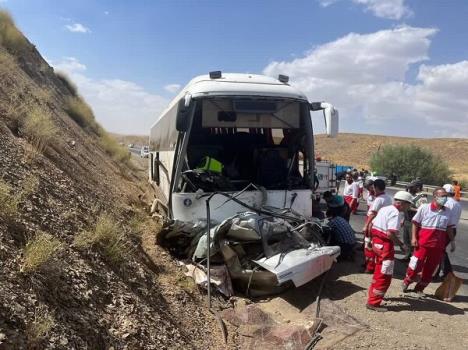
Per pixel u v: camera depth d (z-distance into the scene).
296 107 8.99
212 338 5.63
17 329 3.42
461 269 10.66
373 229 7.25
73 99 22.66
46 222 5.46
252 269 7.57
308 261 7.29
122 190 13.08
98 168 13.73
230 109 8.70
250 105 8.70
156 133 15.13
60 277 4.46
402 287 8.19
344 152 115.19
